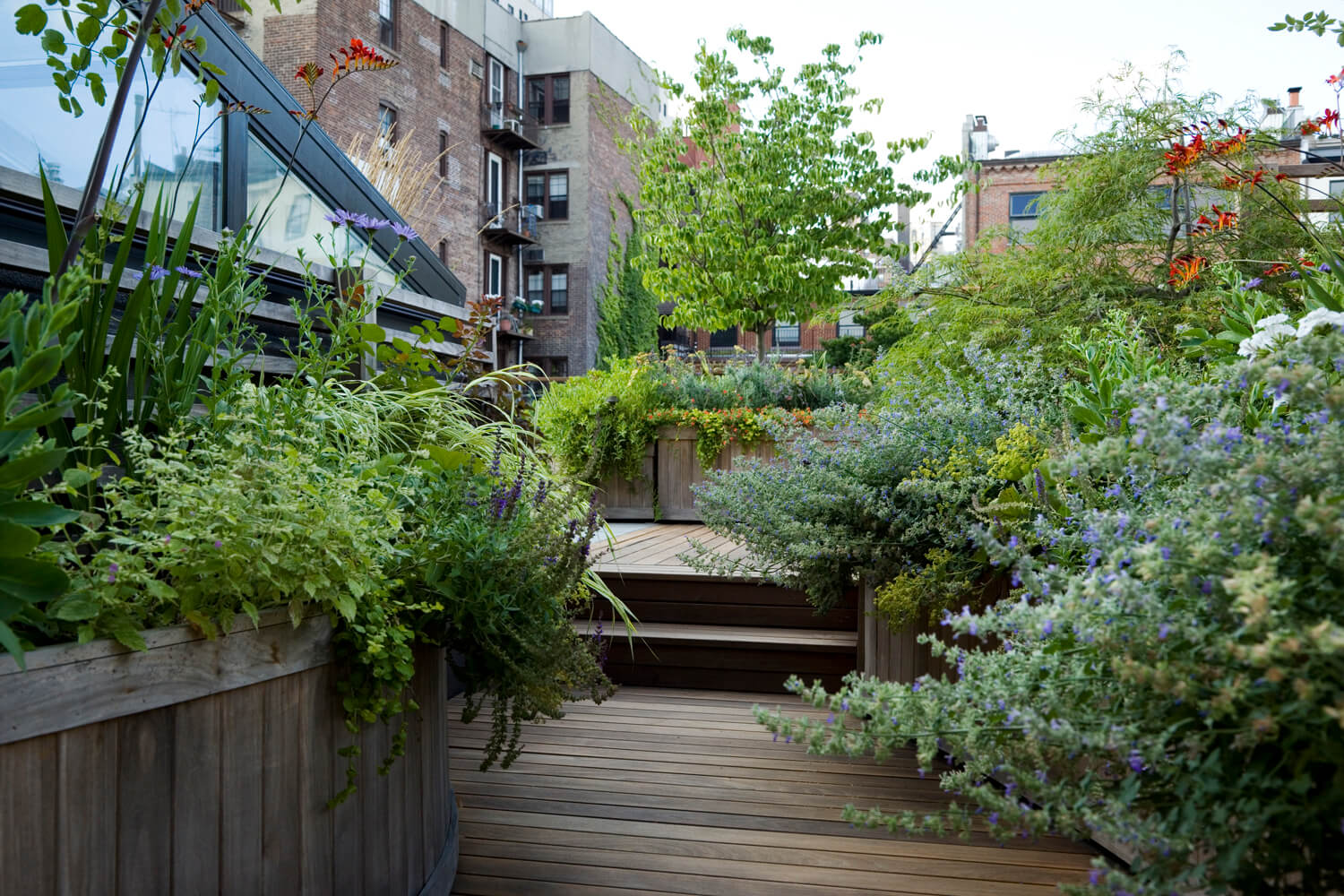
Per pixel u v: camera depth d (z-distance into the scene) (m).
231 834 1.54
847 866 2.43
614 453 6.87
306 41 16.11
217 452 1.79
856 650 3.92
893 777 3.06
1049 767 1.32
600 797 2.89
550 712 2.36
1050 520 2.33
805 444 3.59
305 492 1.75
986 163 20.67
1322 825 1.05
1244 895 1.09
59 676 1.26
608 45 24.95
